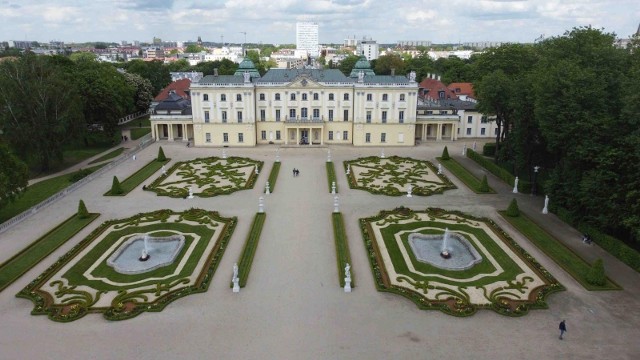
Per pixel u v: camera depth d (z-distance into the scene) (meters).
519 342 49.22
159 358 46.50
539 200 93.50
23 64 111.31
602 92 74.25
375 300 57.19
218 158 125.69
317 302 56.59
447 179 106.69
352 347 48.31
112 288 59.72
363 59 158.12
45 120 112.00
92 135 154.50
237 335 50.19
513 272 63.84
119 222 81.19
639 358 46.81
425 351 47.75
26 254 68.94
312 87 139.38
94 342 49.03
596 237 72.56
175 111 150.25
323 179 107.75
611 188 68.06
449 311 54.38
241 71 151.75
